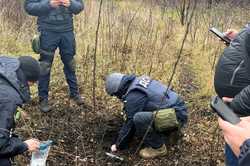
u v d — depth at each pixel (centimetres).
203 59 614
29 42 644
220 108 145
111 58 586
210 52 643
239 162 121
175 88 532
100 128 426
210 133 435
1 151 257
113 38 617
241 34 275
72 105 467
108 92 389
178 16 806
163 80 552
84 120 438
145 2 898
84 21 695
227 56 276
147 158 387
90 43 634
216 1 855
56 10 421
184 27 755
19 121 425
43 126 423
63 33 433
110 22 677
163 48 636
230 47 278
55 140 400
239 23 832
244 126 127
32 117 437
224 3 901
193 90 531
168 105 378
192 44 667
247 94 232
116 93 386
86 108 464
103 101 482
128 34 616
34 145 283
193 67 597
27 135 404
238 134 123
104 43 618
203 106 491
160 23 739
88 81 526
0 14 702
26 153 372
